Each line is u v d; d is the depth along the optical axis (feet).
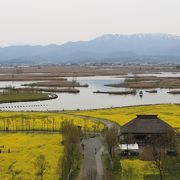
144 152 338.75
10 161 319.88
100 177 277.64
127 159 330.34
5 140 403.54
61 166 280.92
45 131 454.40
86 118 536.42
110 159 320.09
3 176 278.87
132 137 380.58
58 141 395.34
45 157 330.54
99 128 458.91
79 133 367.66
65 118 535.60
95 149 362.33
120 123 492.13
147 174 286.25
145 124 390.21
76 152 306.35
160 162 304.91
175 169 298.56
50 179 271.28
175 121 506.89
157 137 373.61
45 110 652.48
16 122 508.94
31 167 300.61
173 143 361.92
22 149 362.74
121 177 278.05
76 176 281.54
